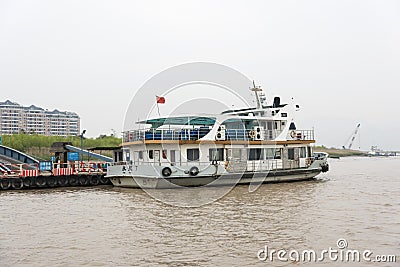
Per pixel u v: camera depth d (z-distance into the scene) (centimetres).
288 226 1677
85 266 1212
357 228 1634
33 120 15650
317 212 1977
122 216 1939
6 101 15138
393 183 3425
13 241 1490
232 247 1387
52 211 2092
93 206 2238
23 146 6519
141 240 1489
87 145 6650
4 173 3303
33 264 1234
